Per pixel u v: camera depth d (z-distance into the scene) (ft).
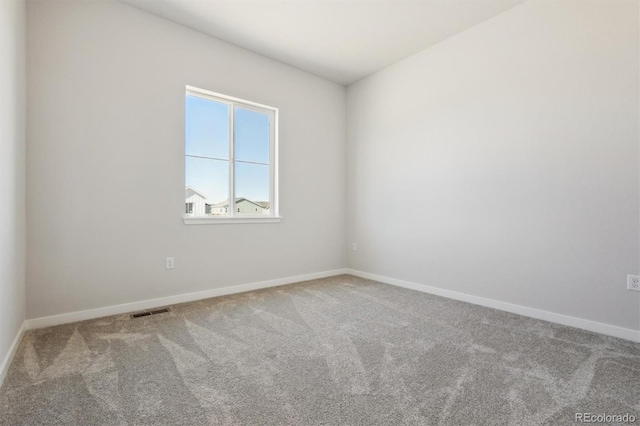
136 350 6.39
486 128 9.58
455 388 5.04
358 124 13.93
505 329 7.64
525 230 8.75
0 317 5.22
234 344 6.70
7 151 5.74
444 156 10.71
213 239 10.52
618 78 7.20
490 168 9.50
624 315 7.14
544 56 8.34
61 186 7.88
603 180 7.42
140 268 9.07
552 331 7.53
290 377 5.38
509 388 5.04
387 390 4.99
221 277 10.70
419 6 8.84
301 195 12.95
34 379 5.26
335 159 14.14
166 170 9.50
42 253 7.66
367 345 6.68
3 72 5.49
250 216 11.66
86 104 8.20
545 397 4.80
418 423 4.20
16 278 6.46
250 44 10.92
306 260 13.14
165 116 9.48
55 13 7.80
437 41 10.72
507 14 9.04
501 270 9.27
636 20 6.96
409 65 11.80
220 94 10.66
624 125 7.13
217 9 9.02
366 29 10.00
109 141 8.54
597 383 5.19
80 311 8.14
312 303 9.76
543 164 8.39
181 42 9.79
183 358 6.05
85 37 8.20
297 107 12.79
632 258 7.05
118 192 8.69
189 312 8.84
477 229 9.83
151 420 4.26
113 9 8.61
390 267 12.61
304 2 8.70
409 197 11.88
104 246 8.49
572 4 7.85
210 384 5.15
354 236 14.16
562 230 8.07
